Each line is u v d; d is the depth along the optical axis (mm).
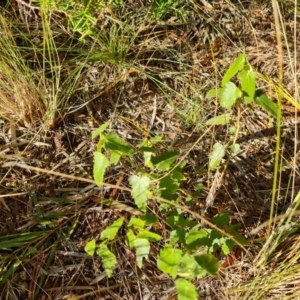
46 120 725
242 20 832
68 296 614
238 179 695
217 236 529
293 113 746
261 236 647
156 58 799
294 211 580
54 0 749
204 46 815
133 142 725
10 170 695
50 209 669
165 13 819
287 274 592
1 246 624
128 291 621
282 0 819
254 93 518
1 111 732
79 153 717
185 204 637
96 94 760
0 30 723
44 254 637
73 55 785
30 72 737
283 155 713
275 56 792
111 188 681
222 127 729
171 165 601
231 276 620
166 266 476
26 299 614
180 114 745
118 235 649
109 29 802
